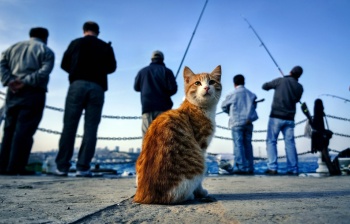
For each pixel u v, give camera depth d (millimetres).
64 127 5441
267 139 6875
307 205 1936
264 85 7176
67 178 4906
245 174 6793
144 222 1550
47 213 1740
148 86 5582
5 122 5660
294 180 4645
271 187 3398
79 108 5461
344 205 1925
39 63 5684
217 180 4738
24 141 5500
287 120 6691
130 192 2939
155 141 2359
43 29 5980
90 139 5496
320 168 6859
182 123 2541
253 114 6891
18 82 5379
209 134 2736
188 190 2250
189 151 2373
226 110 7109
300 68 6918
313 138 6621
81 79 5457
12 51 5641
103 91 5742
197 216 1693
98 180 4578
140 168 2361
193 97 2920
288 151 6727
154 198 2193
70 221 1515
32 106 5527
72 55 5523
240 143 6836
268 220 1449
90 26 5730
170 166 2246
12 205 2059
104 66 5707
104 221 1578
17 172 5520
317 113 6672
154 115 5555
